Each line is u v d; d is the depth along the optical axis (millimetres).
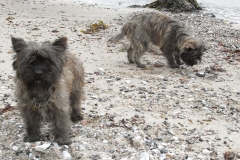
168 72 3406
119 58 3678
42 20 4895
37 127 2312
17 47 2162
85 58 3617
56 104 2230
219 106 2811
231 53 3857
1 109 2645
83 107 2729
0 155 2250
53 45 2180
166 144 2369
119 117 2619
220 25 5016
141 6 6699
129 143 2354
